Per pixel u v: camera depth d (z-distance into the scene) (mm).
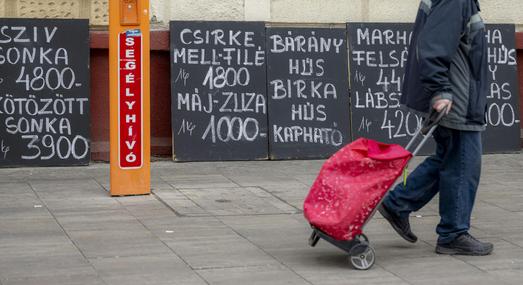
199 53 11492
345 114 11836
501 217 8367
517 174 10766
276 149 11602
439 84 6547
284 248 7145
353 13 12141
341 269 6547
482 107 6789
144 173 9250
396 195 7059
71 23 11102
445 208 6953
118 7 8984
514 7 12633
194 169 10922
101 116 11383
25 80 10977
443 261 6797
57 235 7465
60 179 10195
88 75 11133
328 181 6520
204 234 7574
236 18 11812
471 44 6738
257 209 8648
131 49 9062
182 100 11406
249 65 11633
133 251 6957
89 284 6055
